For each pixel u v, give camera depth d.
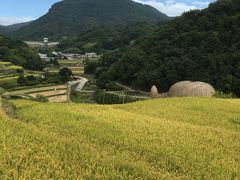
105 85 123.44
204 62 101.56
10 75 125.44
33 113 27.03
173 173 15.98
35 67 164.25
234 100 42.56
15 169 13.26
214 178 15.73
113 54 169.62
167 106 35.31
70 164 14.65
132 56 125.38
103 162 15.24
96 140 20.00
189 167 16.86
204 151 19.59
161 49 118.25
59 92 109.50
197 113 32.56
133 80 120.88
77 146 17.39
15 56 159.25
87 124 24.08
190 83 68.25
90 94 114.19
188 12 125.44
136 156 17.70
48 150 16.05
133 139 20.81
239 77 90.69
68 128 22.70
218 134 24.33
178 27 123.31
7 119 21.72
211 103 37.78
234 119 30.47
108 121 25.53
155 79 108.38
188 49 110.19
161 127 24.73
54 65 192.62
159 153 18.47
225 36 106.06
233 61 95.69
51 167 13.98
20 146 15.89
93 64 170.50
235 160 18.86
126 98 99.06
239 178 16.09
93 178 13.60
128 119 26.88
